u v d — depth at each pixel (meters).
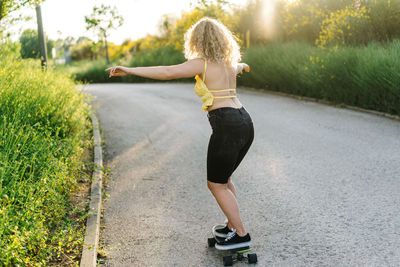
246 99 12.77
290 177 5.21
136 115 10.34
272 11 17.91
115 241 3.60
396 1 12.04
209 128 8.49
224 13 20.70
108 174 5.55
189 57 3.18
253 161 6.02
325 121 8.67
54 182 3.75
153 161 6.18
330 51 11.80
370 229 3.64
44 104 5.56
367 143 6.66
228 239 3.18
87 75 29.36
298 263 3.14
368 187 4.70
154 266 3.17
